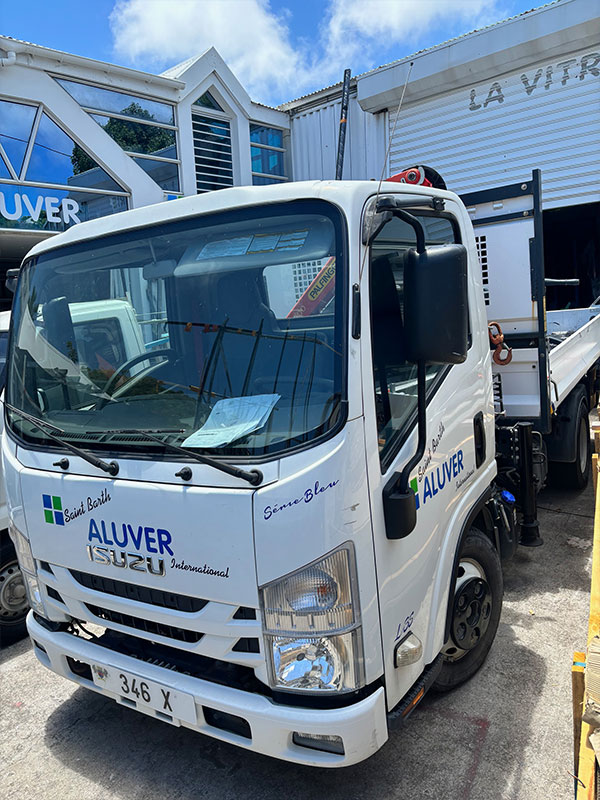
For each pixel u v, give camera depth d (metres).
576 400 5.28
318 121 11.89
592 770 1.61
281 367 2.15
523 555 4.60
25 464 2.68
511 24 8.83
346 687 2.04
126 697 2.45
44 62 9.18
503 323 4.02
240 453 2.07
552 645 3.42
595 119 8.70
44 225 9.55
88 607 2.58
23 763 2.82
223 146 12.08
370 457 2.09
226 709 2.13
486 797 2.42
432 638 2.53
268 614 2.03
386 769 2.59
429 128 10.23
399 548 2.27
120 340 2.56
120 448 2.37
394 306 2.41
